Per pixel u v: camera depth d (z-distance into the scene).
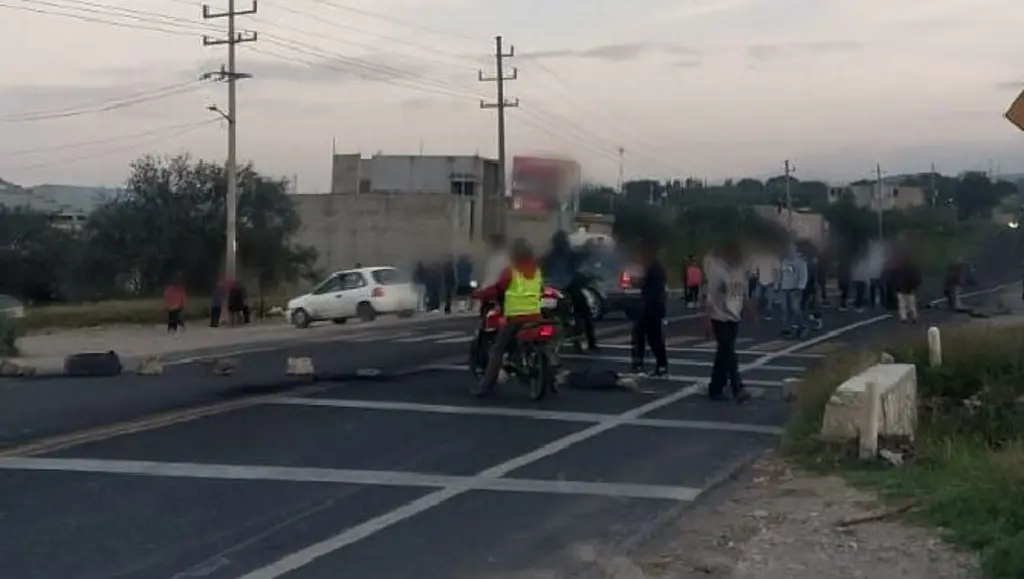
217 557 8.77
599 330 31.56
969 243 56.34
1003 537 8.70
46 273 63.69
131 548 9.01
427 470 12.15
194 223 61.56
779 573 8.30
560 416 16.00
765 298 33.31
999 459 10.87
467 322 38.94
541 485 11.52
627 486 11.52
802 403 14.63
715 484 11.62
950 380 15.38
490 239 22.44
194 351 28.00
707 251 22.20
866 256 42.72
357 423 15.11
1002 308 43.62
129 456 12.66
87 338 35.19
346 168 74.50
